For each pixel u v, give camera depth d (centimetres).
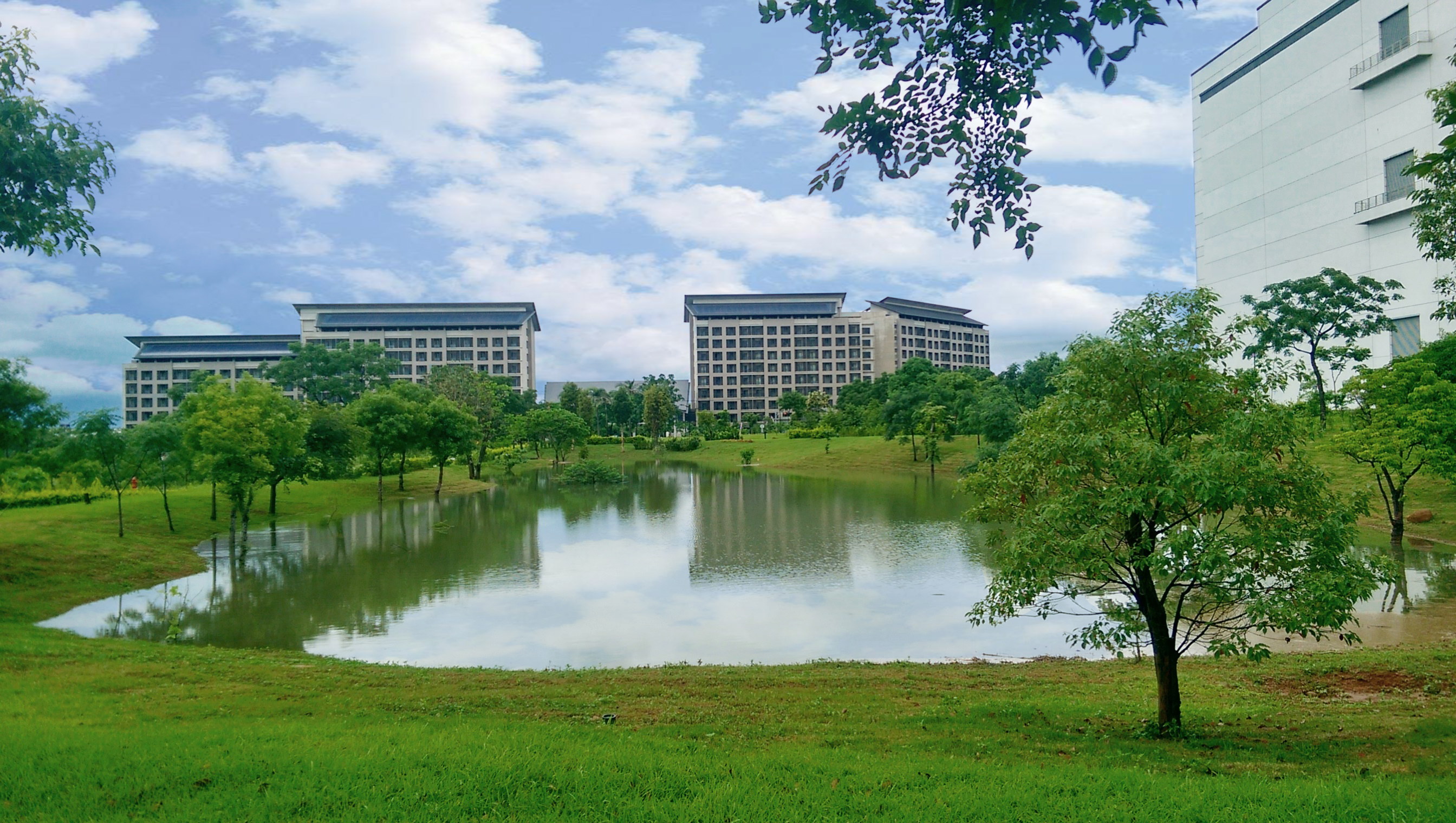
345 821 617
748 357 17600
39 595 2344
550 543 3553
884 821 639
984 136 675
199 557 3156
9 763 741
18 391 2472
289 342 13762
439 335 15112
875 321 17638
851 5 616
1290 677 1477
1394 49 5188
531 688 1355
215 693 1267
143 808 648
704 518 4416
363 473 6744
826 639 1956
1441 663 1503
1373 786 739
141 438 3359
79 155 1325
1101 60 561
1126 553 1051
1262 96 6359
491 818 629
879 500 5294
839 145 688
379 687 1357
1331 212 5703
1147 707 1252
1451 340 3575
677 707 1212
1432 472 2925
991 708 1227
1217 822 642
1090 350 1084
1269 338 4894
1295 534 960
